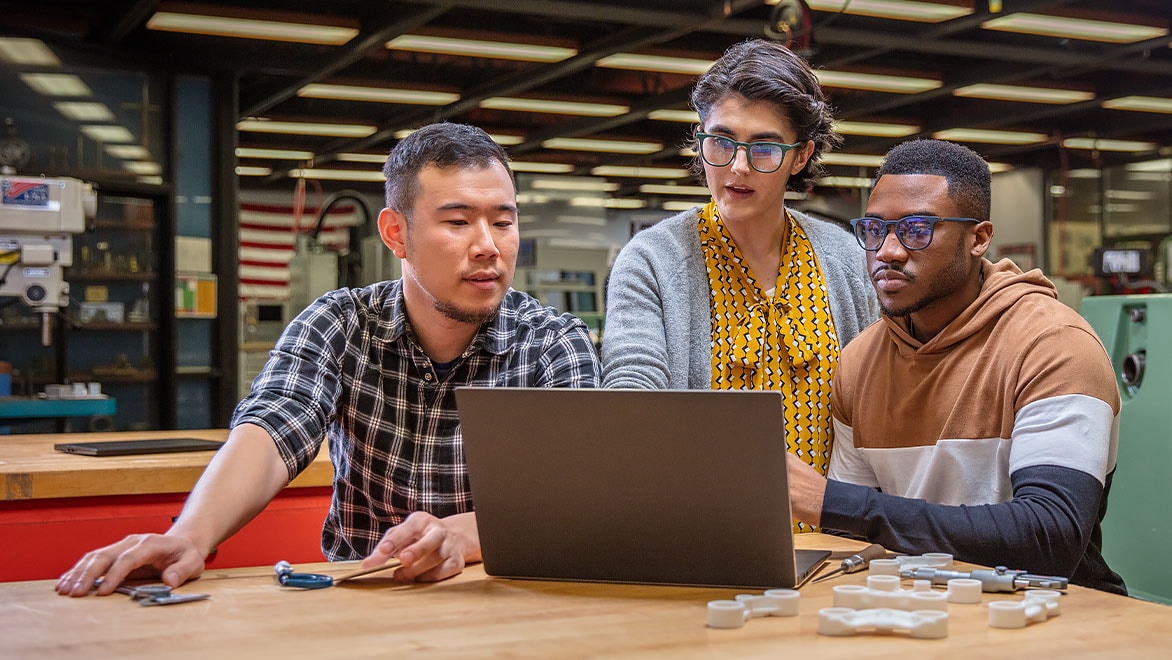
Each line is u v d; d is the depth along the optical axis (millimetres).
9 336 7098
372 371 2016
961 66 9094
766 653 1126
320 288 8375
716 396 1365
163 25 6926
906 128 11414
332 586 1495
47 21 7176
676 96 9500
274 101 9164
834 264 2299
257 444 1769
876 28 7254
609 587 1480
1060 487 1619
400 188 1844
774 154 2074
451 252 1792
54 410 4910
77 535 2662
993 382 1851
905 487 1983
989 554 1562
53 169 6953
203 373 7641
